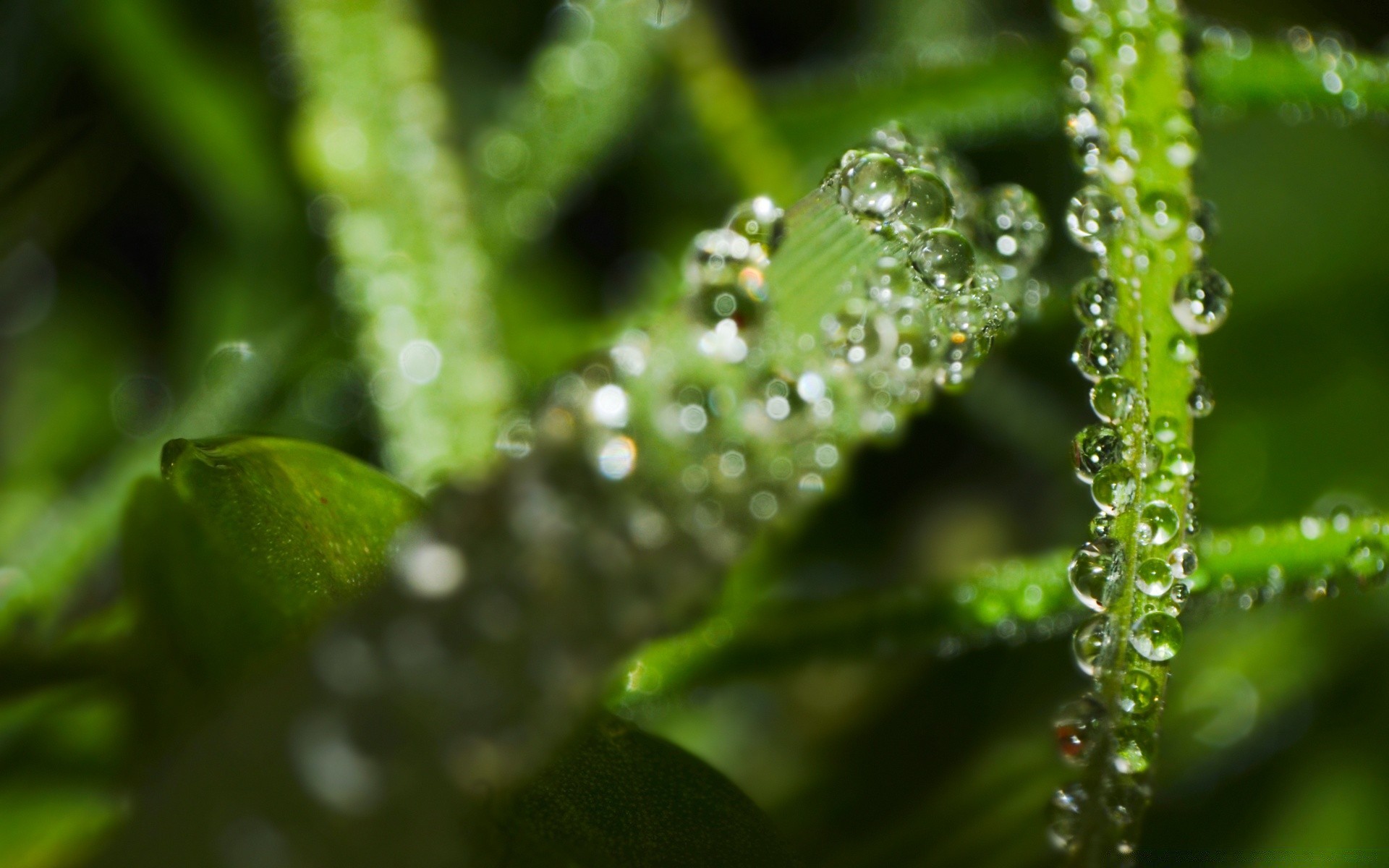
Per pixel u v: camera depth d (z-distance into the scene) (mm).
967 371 129
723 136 154
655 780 122
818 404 129
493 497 114
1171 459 127
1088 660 125
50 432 152
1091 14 135
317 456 123
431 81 150
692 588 115
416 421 145
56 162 153
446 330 147
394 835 112
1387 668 148
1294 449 152
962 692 149
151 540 123
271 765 112
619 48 156
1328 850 144
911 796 146
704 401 127
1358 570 131
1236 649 149
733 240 128
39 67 153
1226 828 145
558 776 121
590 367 126
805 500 128
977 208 133
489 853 118
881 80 153
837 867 141
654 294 156
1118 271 130
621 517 115
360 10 149
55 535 145
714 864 121
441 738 113
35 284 154
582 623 113
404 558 113
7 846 129
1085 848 123
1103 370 128
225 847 112
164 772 113
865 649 134
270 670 114
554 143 156
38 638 134
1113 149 133
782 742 149
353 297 147
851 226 126
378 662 113
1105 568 125
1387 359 153
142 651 124
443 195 149
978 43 162
